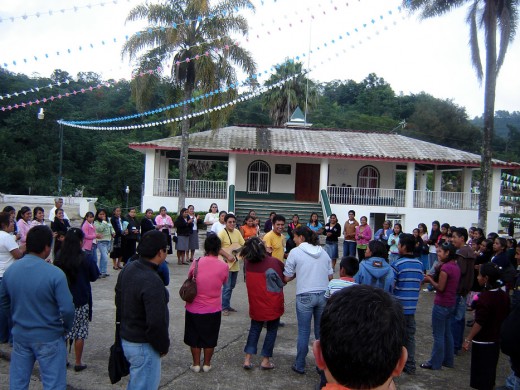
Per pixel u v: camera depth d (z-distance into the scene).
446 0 16.64
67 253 5.07
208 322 5.33
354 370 1.40
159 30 19.58
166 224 12.62
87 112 53.53
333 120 54.25
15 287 3.70
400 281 5.60
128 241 11.70
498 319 4.92
